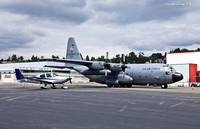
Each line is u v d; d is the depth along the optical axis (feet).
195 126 22.79
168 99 47.03
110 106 36.83
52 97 51.70
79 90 76.79
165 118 26.84
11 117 27.68
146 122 24.67
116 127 22.49
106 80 103.40
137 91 71.46
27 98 49.67
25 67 217.56
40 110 33.01
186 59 145.28
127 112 31.04
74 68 110.01
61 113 30.45
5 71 203.62
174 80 86.69
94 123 24.31
